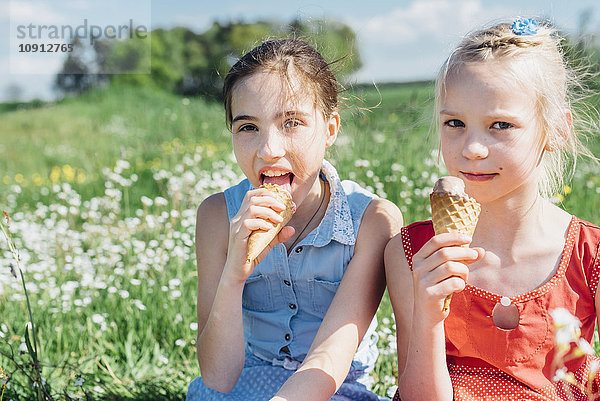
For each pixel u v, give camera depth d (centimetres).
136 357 341
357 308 227
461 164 203
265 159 220
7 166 965
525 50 203
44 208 609
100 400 298
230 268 219
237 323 225
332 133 246
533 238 212
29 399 291
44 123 1409
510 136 198
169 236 486
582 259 211
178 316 365
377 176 561
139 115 1365
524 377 209
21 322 367
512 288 211
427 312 191
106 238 521
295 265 243
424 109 266
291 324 246
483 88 197
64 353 341
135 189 704
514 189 204
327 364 214
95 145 1072
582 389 208
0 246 507
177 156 805
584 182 540
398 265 225
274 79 219
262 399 231
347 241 239
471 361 217
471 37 209
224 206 257
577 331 178
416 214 507
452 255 185
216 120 1138
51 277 441
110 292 393
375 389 295
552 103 206
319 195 247
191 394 252
